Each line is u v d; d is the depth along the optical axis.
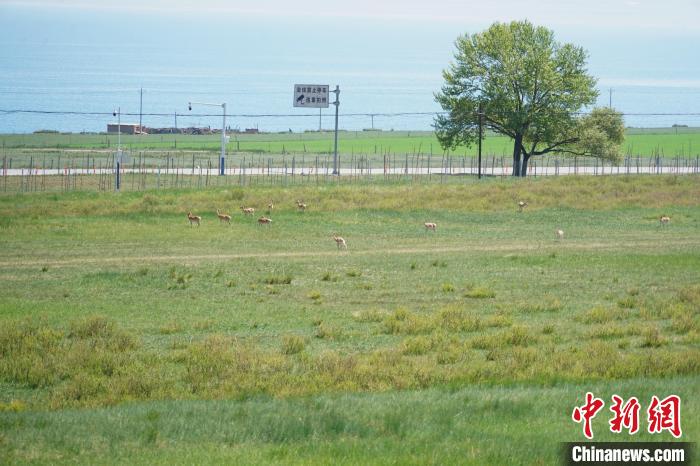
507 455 40.75
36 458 41.12
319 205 158.00
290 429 45.22
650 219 153.88
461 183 192.25
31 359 64.56
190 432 45.16
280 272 104.56
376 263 111.25
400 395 53.47
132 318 81.19
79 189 189.50
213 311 84.81
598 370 62.09
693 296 89.31
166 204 156.12
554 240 131.88
